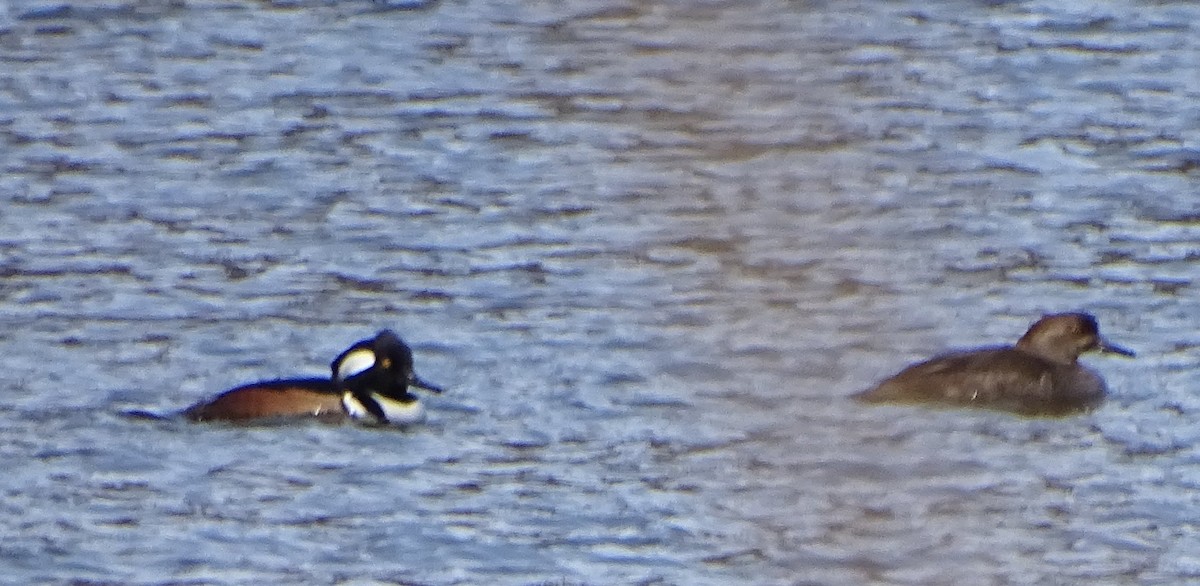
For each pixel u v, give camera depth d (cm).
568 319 2403
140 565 1772
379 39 3500
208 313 2445
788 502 1895
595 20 3369
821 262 2497
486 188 2880
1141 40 3472
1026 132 3072
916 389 2122
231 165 2989
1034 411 2122
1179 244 2678
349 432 2072
